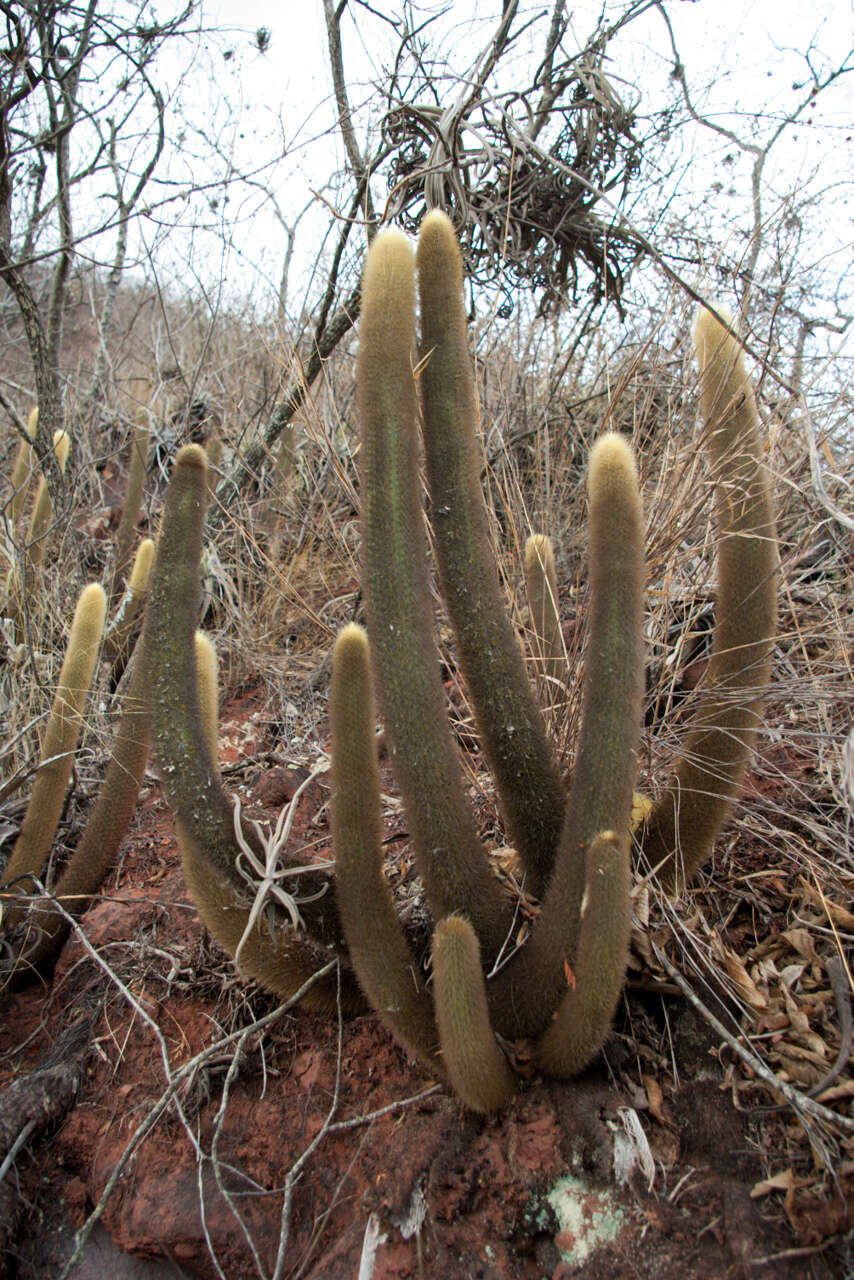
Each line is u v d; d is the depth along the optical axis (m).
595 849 0.72
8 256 1.97
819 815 1.14
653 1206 0.78
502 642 0.90
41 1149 1.03
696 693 1.02
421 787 0.82
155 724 0.88
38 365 1.94
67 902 1.27
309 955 0.99
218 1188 0.93
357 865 0.85
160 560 0.88
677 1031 0.92
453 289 0.86
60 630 1.80
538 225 1.61
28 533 2.02
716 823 0.96
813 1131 0.78
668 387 1.47
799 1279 0.71
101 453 2.96
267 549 2.16
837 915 0.99
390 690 0.81
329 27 1.91
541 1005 0.83
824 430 1.32
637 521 0.78
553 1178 0.80
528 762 0.91
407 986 0.86
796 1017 0.89
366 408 0.81
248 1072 1.03
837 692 1.16
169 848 1.48
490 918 0.88
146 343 3.42
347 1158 0.92
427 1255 0.79
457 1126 0.86
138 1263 0.94
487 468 1.41
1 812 1.42
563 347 2.08
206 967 1.16
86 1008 1.17
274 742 1.77
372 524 0.81
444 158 1.52
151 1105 1.03
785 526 1.41
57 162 2.22
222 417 2.52
